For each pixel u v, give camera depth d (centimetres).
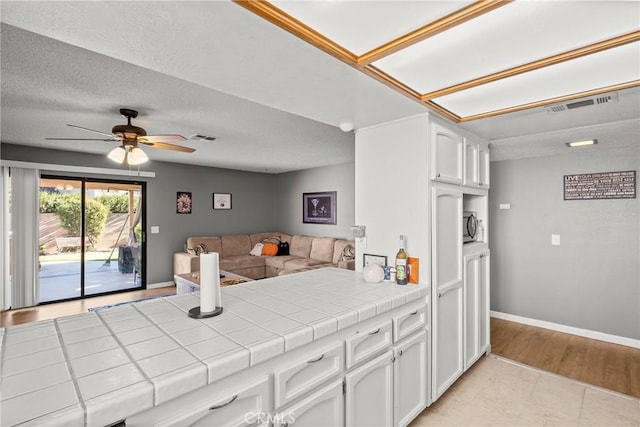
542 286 355
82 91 238
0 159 415
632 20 113
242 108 276
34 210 442
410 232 212
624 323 307
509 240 378
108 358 102
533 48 134
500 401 218
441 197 219
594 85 172
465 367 243
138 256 547
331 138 387
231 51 127
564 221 340
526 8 106
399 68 152
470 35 124
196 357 102
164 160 556
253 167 643
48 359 100
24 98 252
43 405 77
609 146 304
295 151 469
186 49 125
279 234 703
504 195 381
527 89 178
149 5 96
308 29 115
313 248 604
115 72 207
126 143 294
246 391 108
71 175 476
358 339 150
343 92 170
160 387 88
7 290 427
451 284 226
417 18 111
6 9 98
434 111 203
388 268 216
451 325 227
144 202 548
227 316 142
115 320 136
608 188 314
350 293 182
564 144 301
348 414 145
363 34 121
